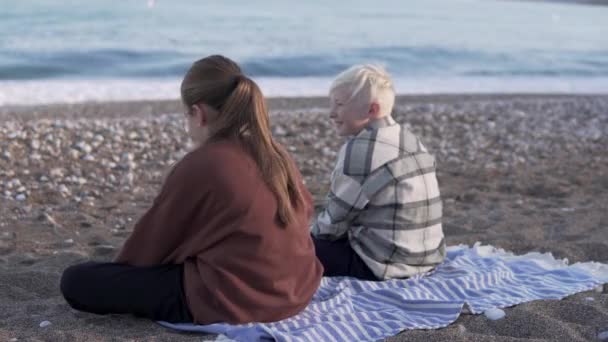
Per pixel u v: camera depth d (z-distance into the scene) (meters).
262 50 20.80
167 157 7.68
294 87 14.98
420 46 23.72
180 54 19.14
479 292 3.71
